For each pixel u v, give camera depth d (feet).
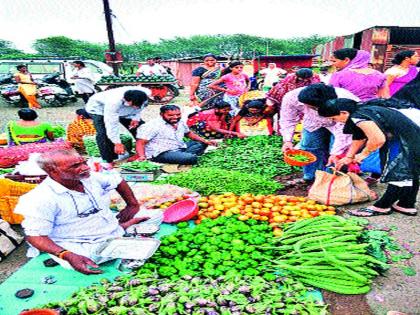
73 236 10.59
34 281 10.10
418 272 10.50
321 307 8.73
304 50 198.80
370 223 13.23
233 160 20.18
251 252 10.66
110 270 10.43
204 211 13.60
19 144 20.98
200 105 27.43
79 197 10.18
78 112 24.53
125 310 7.97
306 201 14.25
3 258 11.91
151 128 19.27
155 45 204.23
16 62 59.21
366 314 9.02
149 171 17.33
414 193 13.48
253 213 13.12
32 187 13.10
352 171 16.01
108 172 13.01
